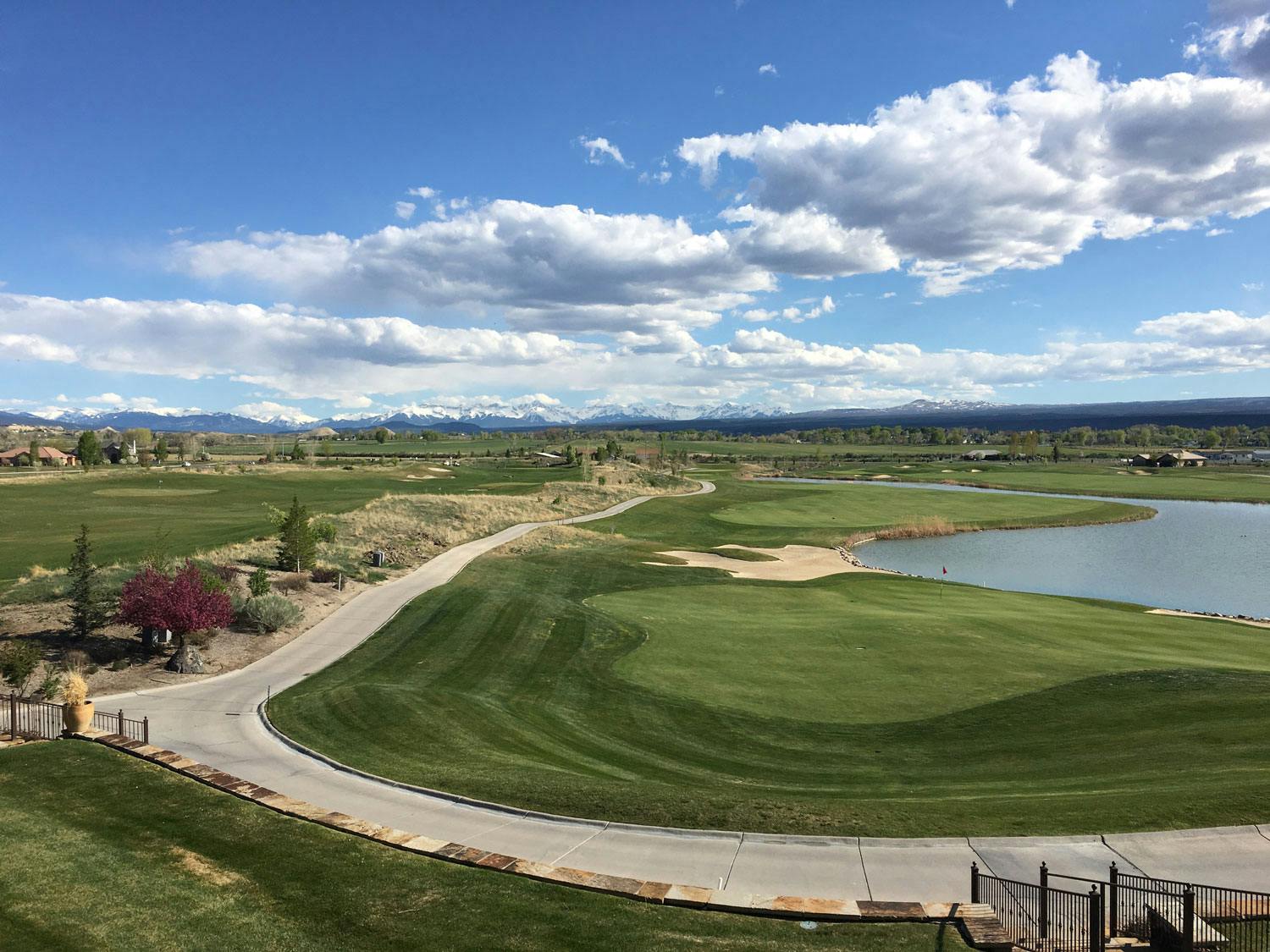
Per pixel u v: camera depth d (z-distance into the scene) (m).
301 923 11.78
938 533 85.75
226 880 12.98
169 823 14.98
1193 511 105.62
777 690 27.95
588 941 11.46
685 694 27.55
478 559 56.03
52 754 18.47
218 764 19.62
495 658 32.22
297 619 36.75
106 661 29.45
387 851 14.22
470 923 11.88
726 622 39.09
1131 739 22.02
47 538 54.84
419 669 30.55
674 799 17.20
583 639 35.19
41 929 11.26
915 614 41.16
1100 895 11.39
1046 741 22.44
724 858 14.44
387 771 19.23
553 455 197.25
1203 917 11.62
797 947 11.31
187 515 69.75
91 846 13.90
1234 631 37.72
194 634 31.70
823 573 58.81
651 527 82.88
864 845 14.91
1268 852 14.13
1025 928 12.20
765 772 20.66
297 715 23.92
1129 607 46.84
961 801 17.34
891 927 11.95
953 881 13.52
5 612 33.28
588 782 18.44
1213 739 21.45
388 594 43.59
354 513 71.88
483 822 16.06
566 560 57.78
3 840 13.98
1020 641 34.69
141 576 30.92
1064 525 92.06
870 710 25.77
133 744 19.06
